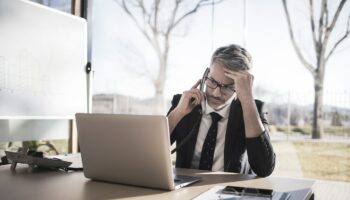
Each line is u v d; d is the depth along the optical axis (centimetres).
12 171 164
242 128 192
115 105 402
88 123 135
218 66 210
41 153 178
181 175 153
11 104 226
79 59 274
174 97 220
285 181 145
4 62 220
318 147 316
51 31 251
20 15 229
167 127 120
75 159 204
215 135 197
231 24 347
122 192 122
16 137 256
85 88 280
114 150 131
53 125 288
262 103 190
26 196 115
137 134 124
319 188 297
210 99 204
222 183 139
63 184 135
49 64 250
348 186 300
